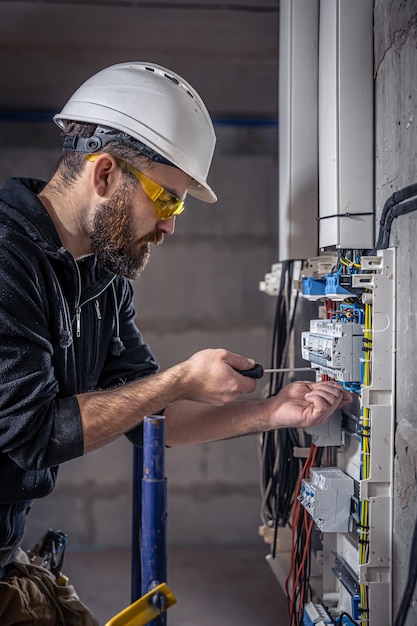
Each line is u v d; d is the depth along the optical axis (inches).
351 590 62.3
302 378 81.3
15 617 57.3
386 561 60.2
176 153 55.4
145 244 57.8
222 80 134.5
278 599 130.8
